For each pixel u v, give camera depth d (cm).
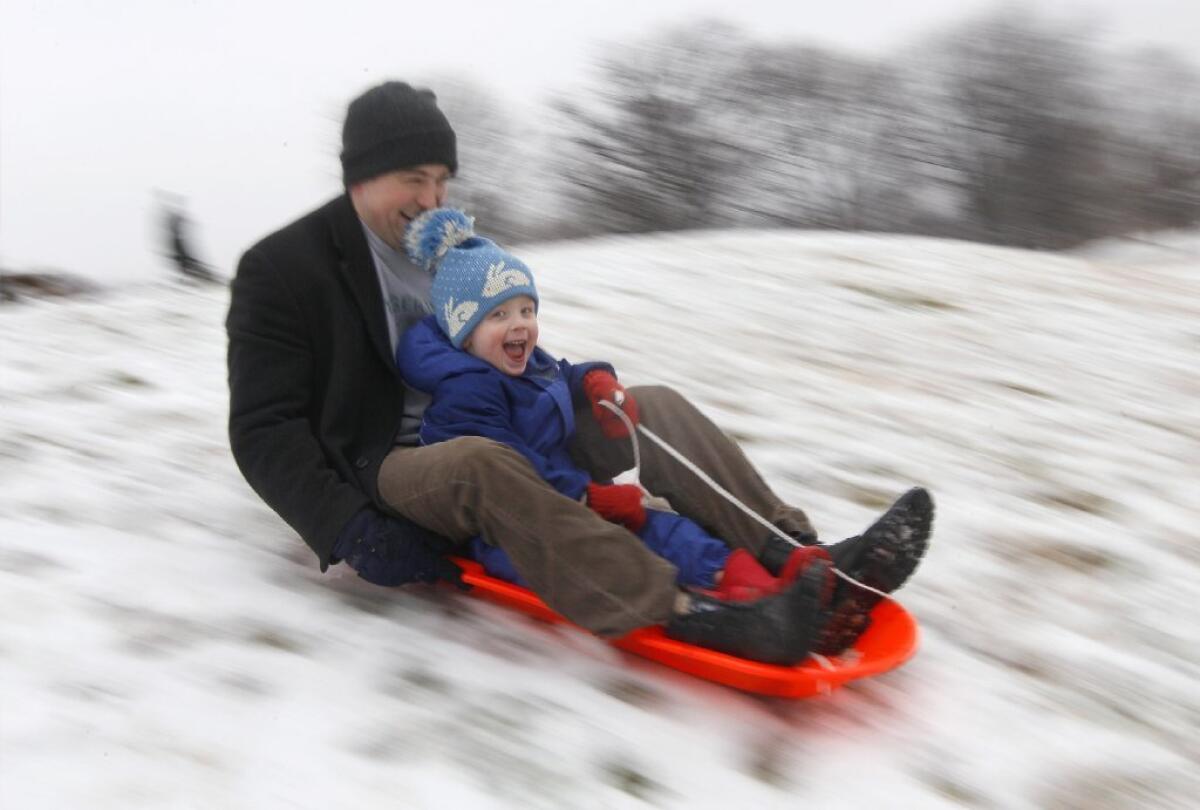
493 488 235
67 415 403
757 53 3017
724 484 262
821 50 3064
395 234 273
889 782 220
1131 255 2861
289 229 269
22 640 235
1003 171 3086
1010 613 296
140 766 198
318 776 200
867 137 3073
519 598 253
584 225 2911
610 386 267
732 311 612
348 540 248
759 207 3008
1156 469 413
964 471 400
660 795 206
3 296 737
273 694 224
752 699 240
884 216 3092
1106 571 326
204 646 239
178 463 353
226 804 191
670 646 236
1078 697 259
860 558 240
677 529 252
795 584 226
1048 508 371
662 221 2922
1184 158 3072
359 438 265
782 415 448
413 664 240
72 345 519
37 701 214
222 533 299
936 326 598
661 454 266
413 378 265
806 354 538
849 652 249
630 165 2895
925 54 3183
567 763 212
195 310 623
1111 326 614
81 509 309
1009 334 589
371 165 262
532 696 232
